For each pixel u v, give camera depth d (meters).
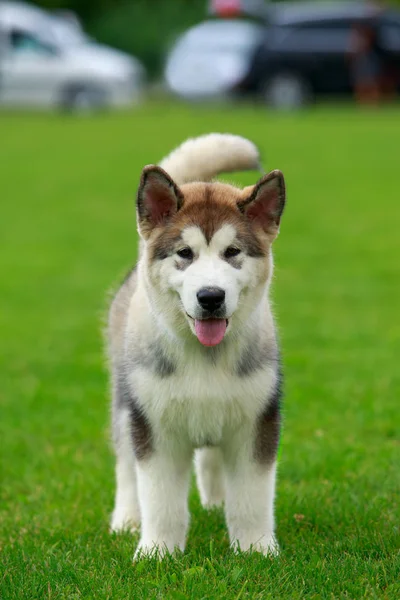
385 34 35.03
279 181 5.41
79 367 10.34
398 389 9.12
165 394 5.40
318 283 14.01
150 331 5.45
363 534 5.78
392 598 4.87
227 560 5.34
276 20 35.50
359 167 24.42
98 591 4.94
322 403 8.74
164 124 32.53
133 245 16.83
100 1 50.00
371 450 7.51
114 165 25.36
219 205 5.41
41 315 12.62
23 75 35.72
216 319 5.14
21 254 16.22
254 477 5.55
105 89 36.38
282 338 11.25
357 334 11.41
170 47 47.62
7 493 6.97
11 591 4.98
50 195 21.81
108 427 7.93
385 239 16.91
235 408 5.43
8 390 9.54
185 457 5.65
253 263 5.37
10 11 36.12
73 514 6.45
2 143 29.48
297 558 5.36
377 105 35.81
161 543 5.57
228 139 6.21
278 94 35.56
